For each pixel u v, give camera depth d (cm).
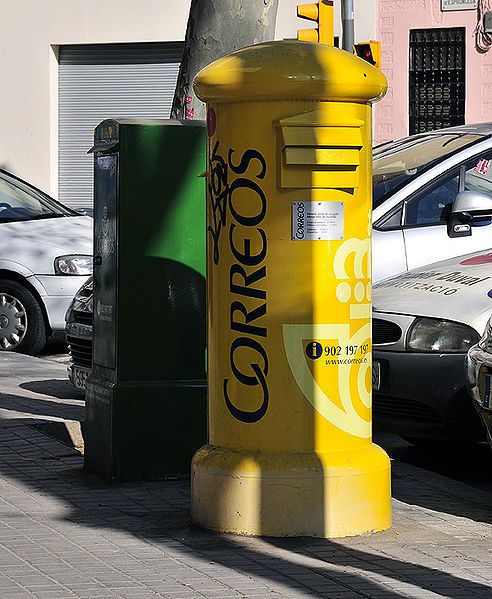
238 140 599
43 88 2253
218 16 869
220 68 597
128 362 715
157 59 2231
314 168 594
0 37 2262
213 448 620
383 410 761
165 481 722
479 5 2033
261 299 599
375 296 785
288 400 600
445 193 971
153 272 713
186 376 724
